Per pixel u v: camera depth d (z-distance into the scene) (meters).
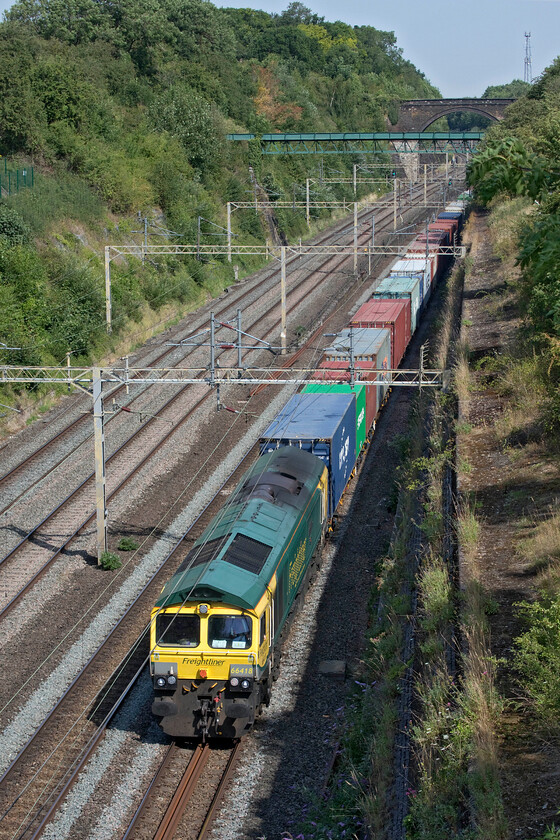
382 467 109.88
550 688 43.19
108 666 67.69
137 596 79.12
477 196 29.59
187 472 110.00
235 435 123.44
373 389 117.31
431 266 193.62
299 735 58.06
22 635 72.62
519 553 63.19
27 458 113.62
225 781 53.16
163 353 159.50
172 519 96.44
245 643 56.12
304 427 89.12
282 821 49.19
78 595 79.69
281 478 74.75
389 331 128.38
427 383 87.38
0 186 172.25
